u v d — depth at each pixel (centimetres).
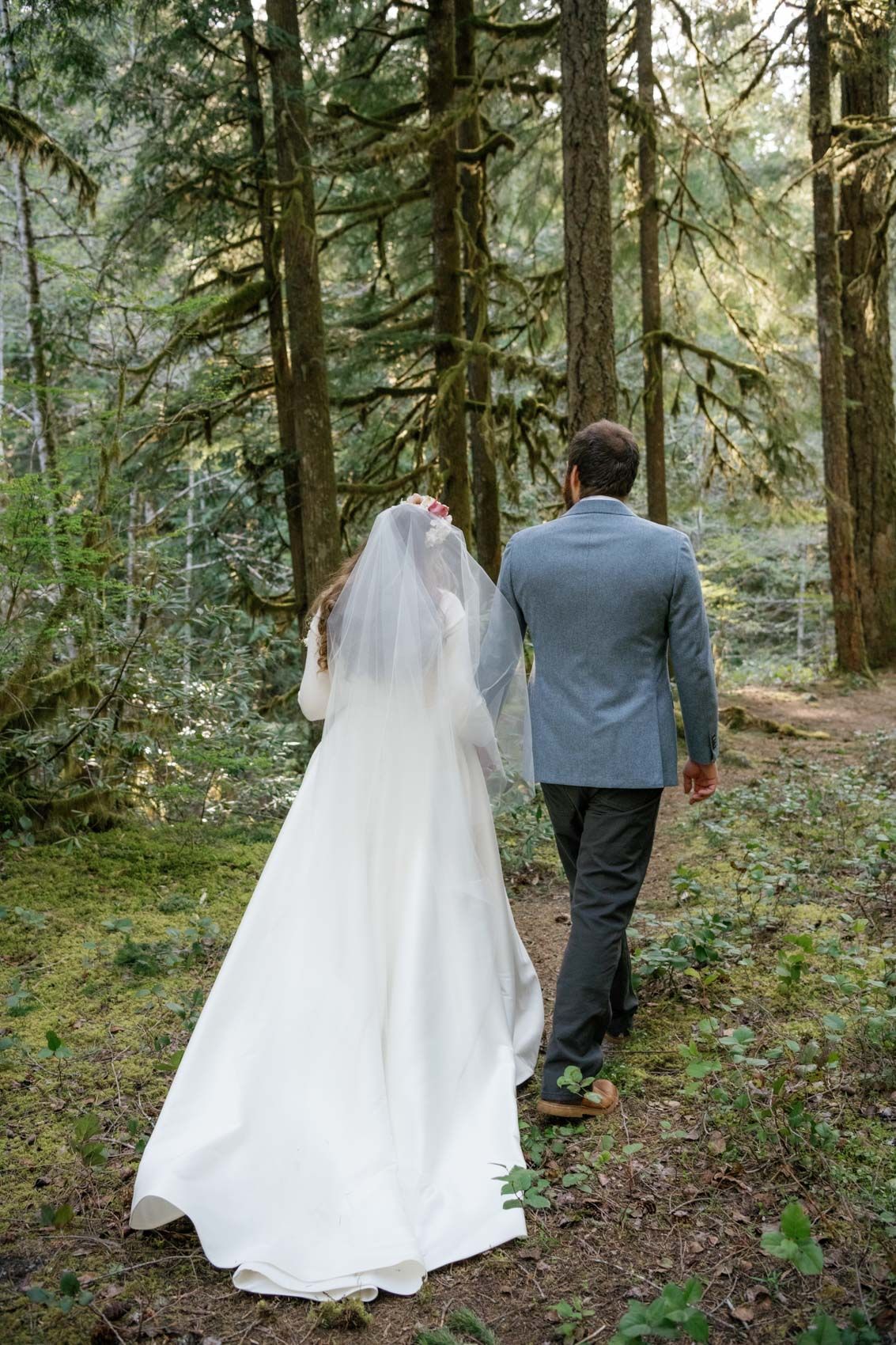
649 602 269
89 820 533
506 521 1256
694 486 1280
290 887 264
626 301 1195
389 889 266
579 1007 268
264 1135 233
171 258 937
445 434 865
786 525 1173
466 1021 259
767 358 1130
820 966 351
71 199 1291
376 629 277
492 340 1049
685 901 436
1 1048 298
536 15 971
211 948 395
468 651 282
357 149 857
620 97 989
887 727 915
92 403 786
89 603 523
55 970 373
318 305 803
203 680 612
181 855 505
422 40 927
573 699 275
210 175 831
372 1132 232
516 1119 249
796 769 725
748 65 1098
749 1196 231
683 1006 332
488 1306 204
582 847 277
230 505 940
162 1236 228
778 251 1114
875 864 432
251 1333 198
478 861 287
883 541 1254
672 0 1004
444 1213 226
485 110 1026
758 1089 273
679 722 816
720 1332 192
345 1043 243
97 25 758
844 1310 193
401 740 274
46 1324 199
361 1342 195
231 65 838
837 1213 221
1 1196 240
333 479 820
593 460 282
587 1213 231
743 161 1478
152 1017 335
